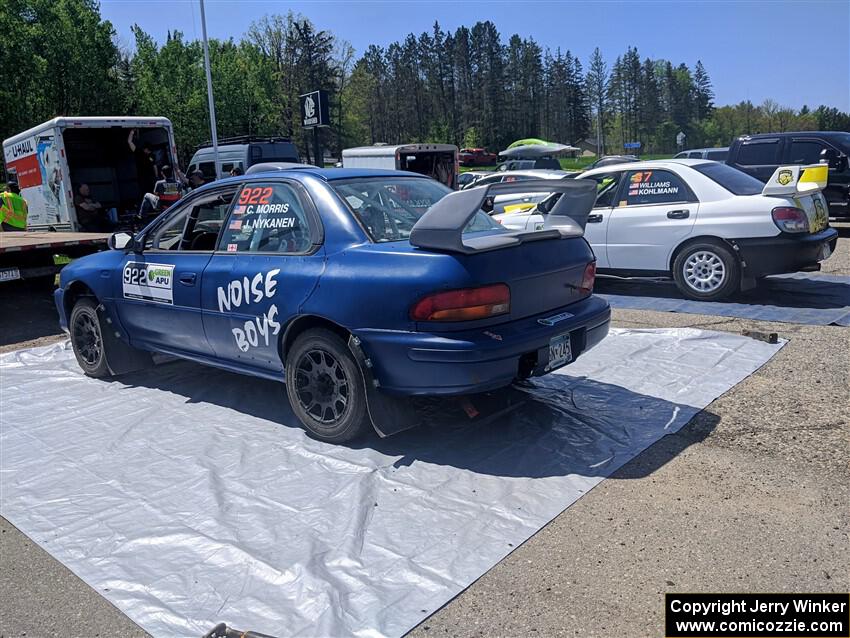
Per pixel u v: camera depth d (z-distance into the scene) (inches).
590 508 135.0
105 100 1307.8
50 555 128.3
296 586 113.7
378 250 154.8
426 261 146.7
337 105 2805.1
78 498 148.7
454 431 172.7
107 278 222.4
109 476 158.6
